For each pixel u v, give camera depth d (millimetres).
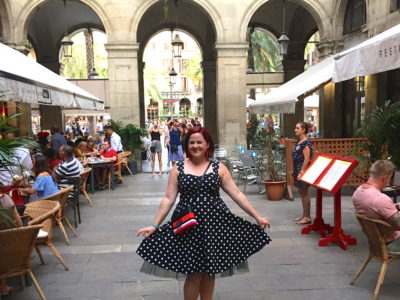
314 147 8438
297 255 4965
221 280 4223
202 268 2916
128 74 13359
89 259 4930
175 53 14797
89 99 9742
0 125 3334
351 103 13453
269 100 11844
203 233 2943
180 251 2953
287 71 18797
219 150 12625
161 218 3078
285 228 6195
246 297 3812
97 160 9836
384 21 10234
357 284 4070
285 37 13023
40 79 6090
